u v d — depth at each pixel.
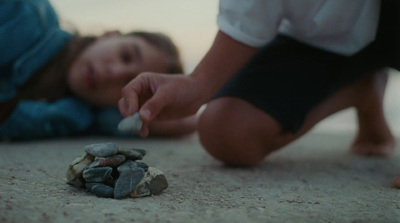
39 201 1.15
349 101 1.70
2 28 1.93
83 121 2.16
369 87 1.71
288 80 1.54
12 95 2.00
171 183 1.35
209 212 1.15
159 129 2.26
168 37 2.41
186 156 1.74
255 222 1.10
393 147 1.90
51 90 2.15
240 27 1.36
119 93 2.12
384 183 1.44
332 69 1.57
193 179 1.41
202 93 1.37
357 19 1.42
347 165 1.68
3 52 1.96
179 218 1.11
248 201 1.24
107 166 1.22
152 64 2.17
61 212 1.10
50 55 2.12
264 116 1.51
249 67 1.59
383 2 1.46
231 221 1.10
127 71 2.08
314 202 1.25
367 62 1.60
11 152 1.66
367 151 1.88
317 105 1.56
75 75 2.12
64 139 2.09
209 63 1.37
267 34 1.39
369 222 1.13
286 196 1.29
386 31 1.51
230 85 1.57
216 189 1.32
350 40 1.46
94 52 2.12
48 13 2.18
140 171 1.23
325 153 1.91
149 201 1.20
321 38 1.50
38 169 1.41
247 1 1.34
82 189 1.25
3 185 1.24
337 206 1.22
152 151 1.82
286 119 1.50
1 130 1.95
